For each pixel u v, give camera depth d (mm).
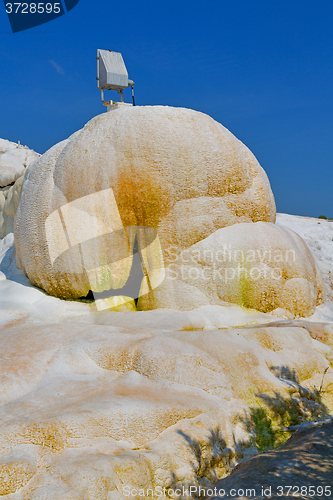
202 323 7289
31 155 18984
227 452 4398
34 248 8492
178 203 7785
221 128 8461
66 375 5148
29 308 7875
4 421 3863
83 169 8016
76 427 3789
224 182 7988
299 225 14438
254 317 7699
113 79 12633
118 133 7969
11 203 14992
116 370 5359
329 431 4535
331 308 9875
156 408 4250
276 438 4926
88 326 6188
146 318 7117
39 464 3412
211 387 5027
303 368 6160
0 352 5527
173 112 8125
